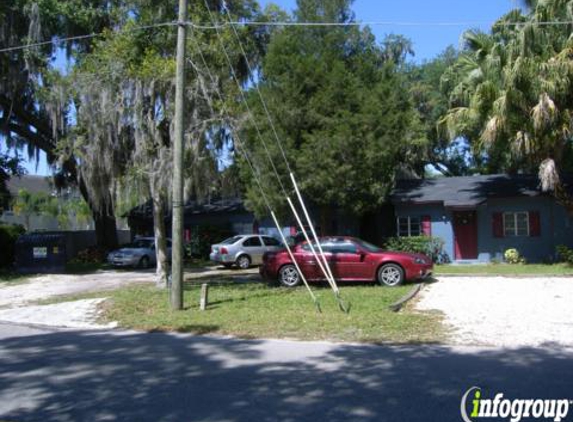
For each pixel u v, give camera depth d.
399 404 6.38
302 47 22.50
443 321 11.48
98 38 24.53
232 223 32.12
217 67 18.61
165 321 12.31
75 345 10.24
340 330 10.86
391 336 10.30
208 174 18.53
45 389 7.29
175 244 13.84
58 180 31.17
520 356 8.55
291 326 11.33
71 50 26.88
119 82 17.72
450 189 26.70
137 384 7.44
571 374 7.48
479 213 25.39
